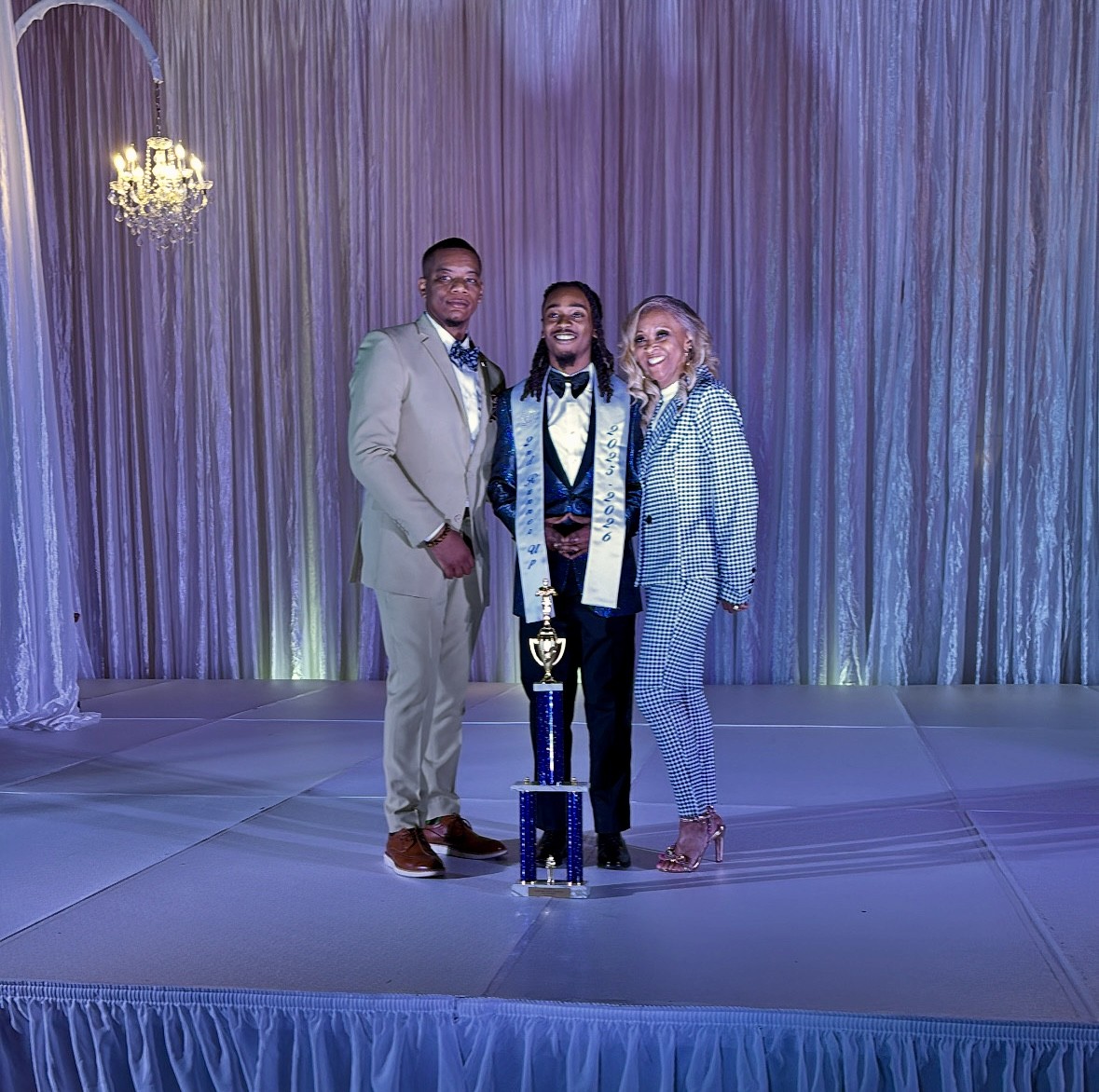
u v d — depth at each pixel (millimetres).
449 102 6312
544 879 3006
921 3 5949
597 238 6176
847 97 5980
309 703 5836
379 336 3127
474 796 3898
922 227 6004
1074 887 2912
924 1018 2146
